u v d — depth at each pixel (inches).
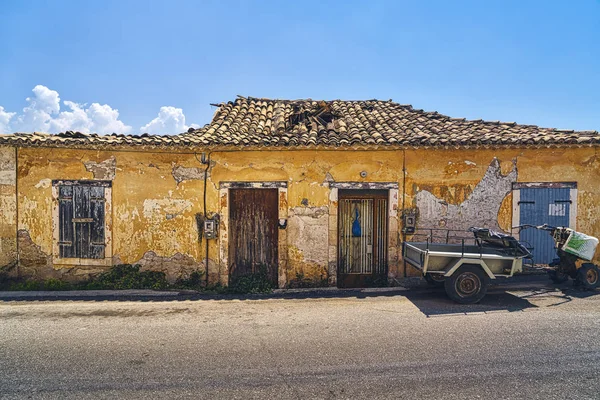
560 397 144.9
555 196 333.7
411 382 155.7
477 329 211.0
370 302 272.4
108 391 151.8
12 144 319.6
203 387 153.8
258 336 206.5
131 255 331.9
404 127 378.0
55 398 147.3
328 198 331.9
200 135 341.1
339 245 340.2
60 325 227.5
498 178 333.4
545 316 231.3
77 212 331.0
